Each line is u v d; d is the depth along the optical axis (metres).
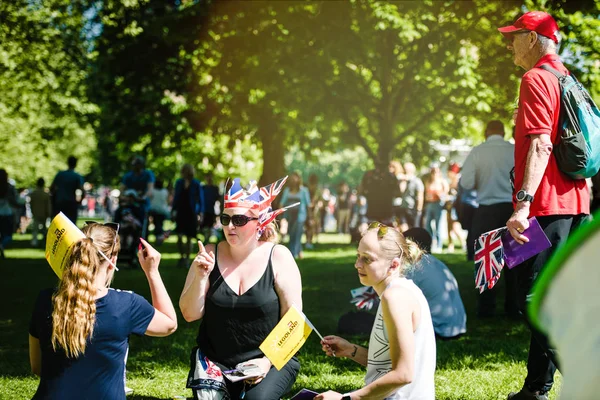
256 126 21.83
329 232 35.62
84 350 3.60
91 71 25.17
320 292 11.62
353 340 7.91
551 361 5.16
